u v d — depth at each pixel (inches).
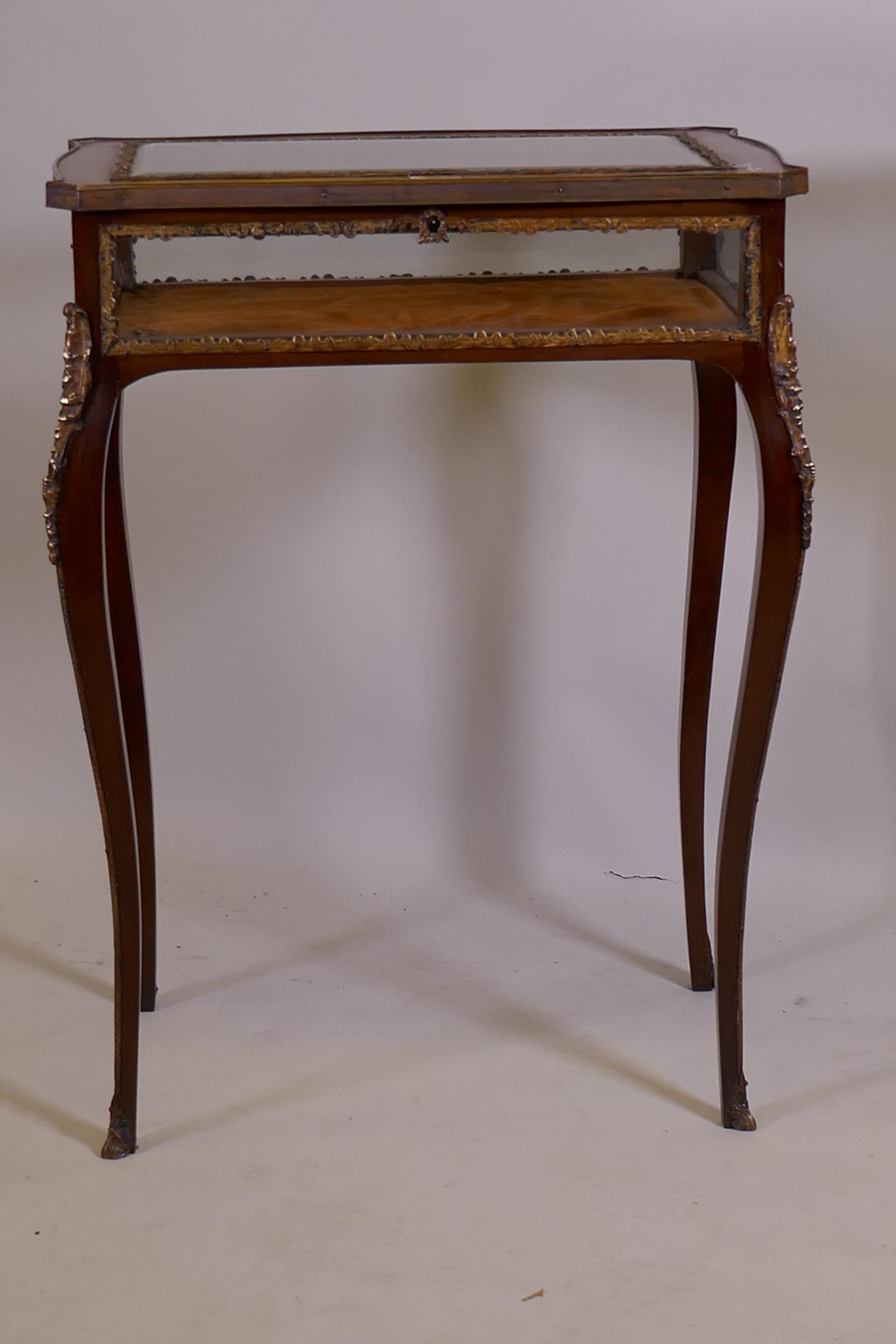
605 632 69.2
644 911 68.6
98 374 44.4
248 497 68.4
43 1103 53.6
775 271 44.6
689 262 49.8
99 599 46.3
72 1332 42.6
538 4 61.9
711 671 58.8
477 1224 47.2
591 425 66.5
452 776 71.8
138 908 49.2
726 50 61.9
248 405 67.1
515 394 66.2
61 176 44.2
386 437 67.2
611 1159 50.5
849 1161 50.3
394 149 50.7
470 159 47.6
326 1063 56.2
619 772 71.0
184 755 72.2
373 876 71.1
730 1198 48.4
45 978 62.0
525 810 71.9
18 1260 45.6
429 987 61.9
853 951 64.4
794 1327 42.8
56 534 45.4
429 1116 52.9
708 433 57.2
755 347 45.3
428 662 70.3
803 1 61.2
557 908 68.9
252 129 64.0
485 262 48.7
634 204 44.0
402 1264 45.4
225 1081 55.0
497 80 62.9
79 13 62.7
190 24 62.7
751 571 68.0
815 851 71.0
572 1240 46.4
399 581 69.3
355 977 62.7
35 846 72.2
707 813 71.6
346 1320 43.1
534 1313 43.4
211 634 70.5
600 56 62.4
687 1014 59.9
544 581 68.8
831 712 69.4
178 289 48.6
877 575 67.4
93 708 47.5
